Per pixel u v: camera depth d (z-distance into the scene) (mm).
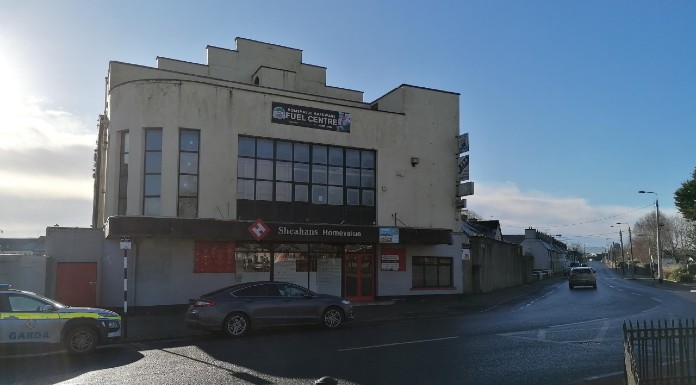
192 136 21266
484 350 11773
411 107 26797
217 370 9906
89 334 12234
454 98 28203
